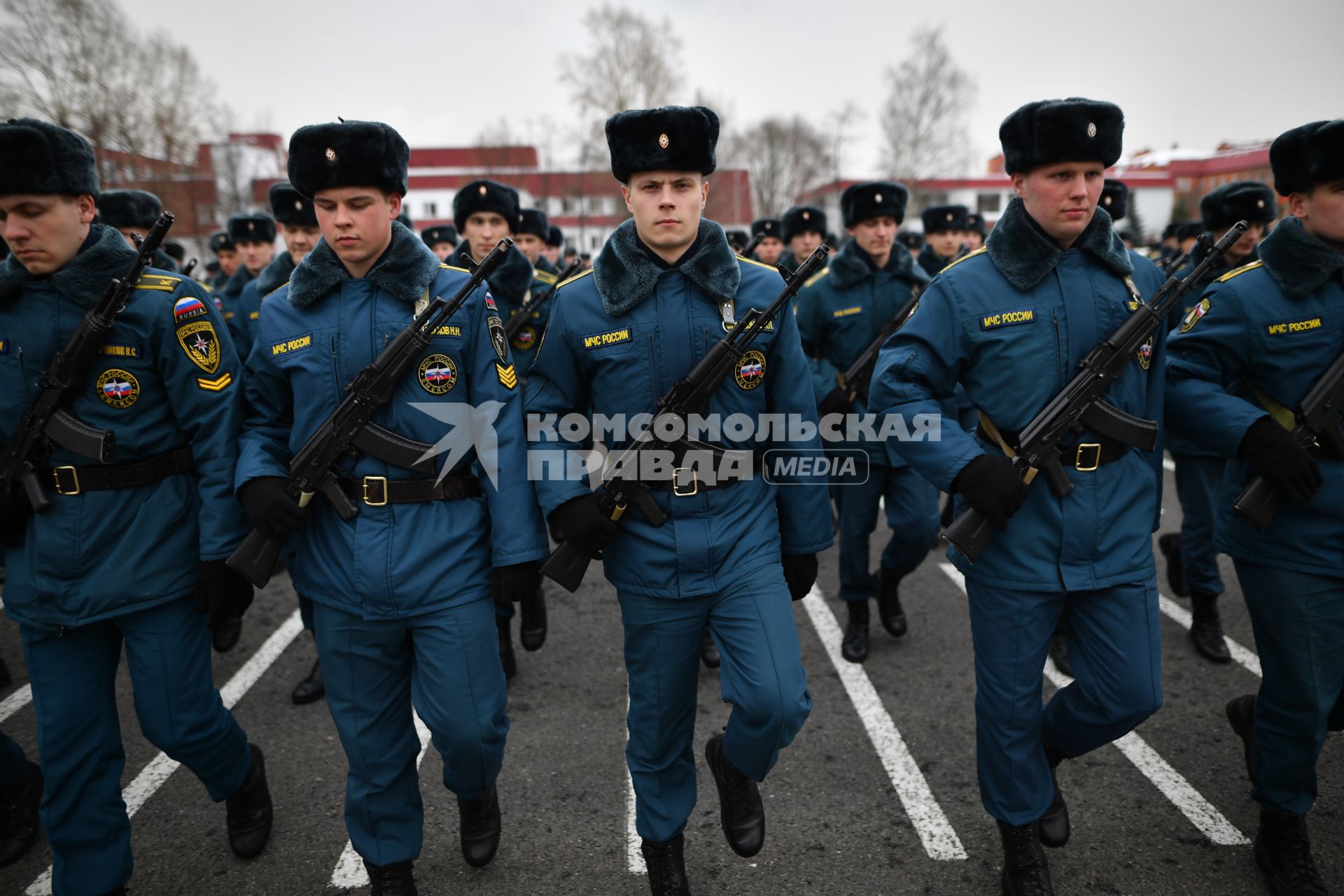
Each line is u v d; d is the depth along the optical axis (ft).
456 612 6.68
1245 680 10.88
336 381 6.63
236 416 6.94
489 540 7.04
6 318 6.64
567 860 7.80
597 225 160.25
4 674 11.62
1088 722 6.88
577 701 10.91
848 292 12.58
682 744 7.08
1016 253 6.72
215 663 12.20
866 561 11.73
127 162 78.54
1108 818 8.20
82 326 6.54
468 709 6.68
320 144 6.33
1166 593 13.83
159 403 6.91
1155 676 6.63
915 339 6.94
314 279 6.68
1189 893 7.20
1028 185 6.68
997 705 6.89
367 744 6.85
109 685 7.11
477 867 7.55
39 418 6.60
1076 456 6.68
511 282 13.82
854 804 8.57
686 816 7.09
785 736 6.50
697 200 6.60
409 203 170.50
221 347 6.95
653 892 6.98
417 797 7.16
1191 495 11.39
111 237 6.76
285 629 13.39
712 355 6.48
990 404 6.86
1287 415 7.08
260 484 6.56
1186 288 6.75
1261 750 7.21
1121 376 6.70
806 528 6.93
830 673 11.47
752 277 6.88
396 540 6.59
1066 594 6.78
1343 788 8.50
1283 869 7.13
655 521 6.54
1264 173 122.01
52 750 6.73
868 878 7.49
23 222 6.33
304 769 9.44
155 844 8.16
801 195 165.99
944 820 8.27
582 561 6.84
